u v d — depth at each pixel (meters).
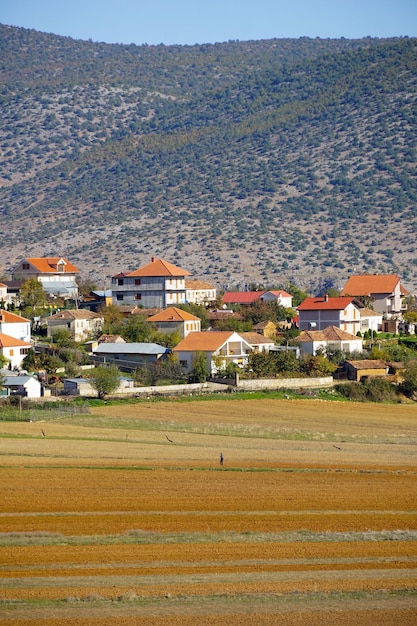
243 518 117.19
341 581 94.88
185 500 124.81
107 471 139.62
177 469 143.12
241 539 108.31
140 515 116.94
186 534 109.50
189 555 101.88
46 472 137.50
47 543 104.81
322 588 92.56
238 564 99.44
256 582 93.94
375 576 96.62
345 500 127.44
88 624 82.88
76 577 94.31
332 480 139.25
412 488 135.12
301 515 119.56
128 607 86.88
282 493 130.38
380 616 85.94
